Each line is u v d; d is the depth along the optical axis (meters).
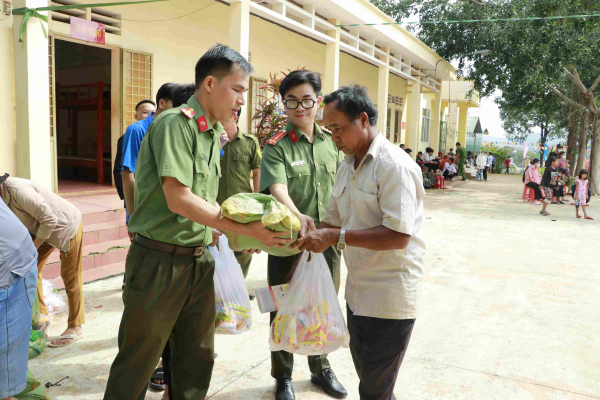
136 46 7.45
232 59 1.91
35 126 4.88
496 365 3.11
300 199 2.70
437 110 18.92
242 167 3.41
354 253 1.94
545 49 14.16
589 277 5.28
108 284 4.43
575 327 3.80
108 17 7.00
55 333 3.34
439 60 16.03
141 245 1.97
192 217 1.82
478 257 6.14
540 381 2.91
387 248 1.74
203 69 1.94
